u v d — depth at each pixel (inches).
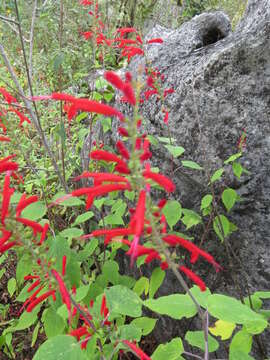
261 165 105.2
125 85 46.8
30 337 134.4
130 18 309.7
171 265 53.4
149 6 298.8
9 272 158.1
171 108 122.6
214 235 114.7
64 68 189.9
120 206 115.1
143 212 45.2
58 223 169.2
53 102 215.8
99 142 166.6
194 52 136.2
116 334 68.9
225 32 151.3
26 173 179.3
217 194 112.7
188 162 100.0
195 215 98.7
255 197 107.0
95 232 56.6
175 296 64.3
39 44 257.9
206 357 61.5
